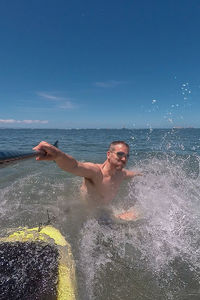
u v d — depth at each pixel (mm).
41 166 8461
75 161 3182
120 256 3146
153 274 2828
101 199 4145
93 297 2451
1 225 3830
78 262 2969
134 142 17312
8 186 6012
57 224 3879
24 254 2631
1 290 2143
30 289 2213
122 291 2557
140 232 3711
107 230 3736
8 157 1832
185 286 2654
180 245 3422
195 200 4879
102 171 4234
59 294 2240
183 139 18500
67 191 5547
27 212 4363
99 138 27781
